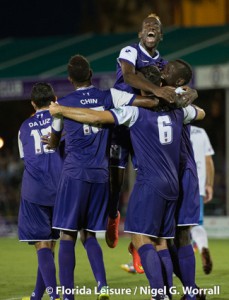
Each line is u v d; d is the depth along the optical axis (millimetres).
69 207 17812
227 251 32562
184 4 56500
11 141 53656
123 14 59250
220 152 49344
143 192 17062
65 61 45094
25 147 18859
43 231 18500
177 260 18625
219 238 39938
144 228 17062
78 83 18281
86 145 17875
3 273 25750
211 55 40781
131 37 48438
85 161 17844
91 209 18047
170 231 17469
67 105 18062
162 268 17812
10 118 53875
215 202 44031
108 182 18172
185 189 17906
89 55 45219
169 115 17328
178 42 44844
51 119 18781
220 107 50688
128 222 17250
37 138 18734
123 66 18875
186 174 17969
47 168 18594
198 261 28766
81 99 18078
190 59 40625
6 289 22203
